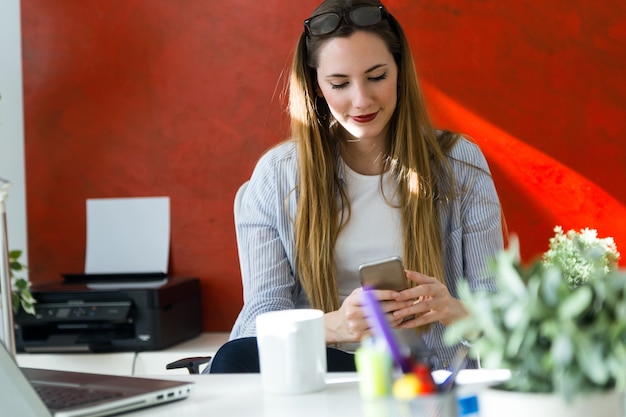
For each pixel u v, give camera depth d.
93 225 3.77
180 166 3.70
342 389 1.44
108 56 3.76
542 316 0.95
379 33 2.21
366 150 2.34
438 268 2.25
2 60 3.81
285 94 3.58
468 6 3.40
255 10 3.60
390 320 1.89
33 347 3.38
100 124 3.77
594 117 3.33
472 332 1.04
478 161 2.37
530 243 3.39
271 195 2.37
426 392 0.99
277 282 2.30
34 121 3.83
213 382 1.56
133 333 3.34
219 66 3.65
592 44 3.32
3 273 2.60
